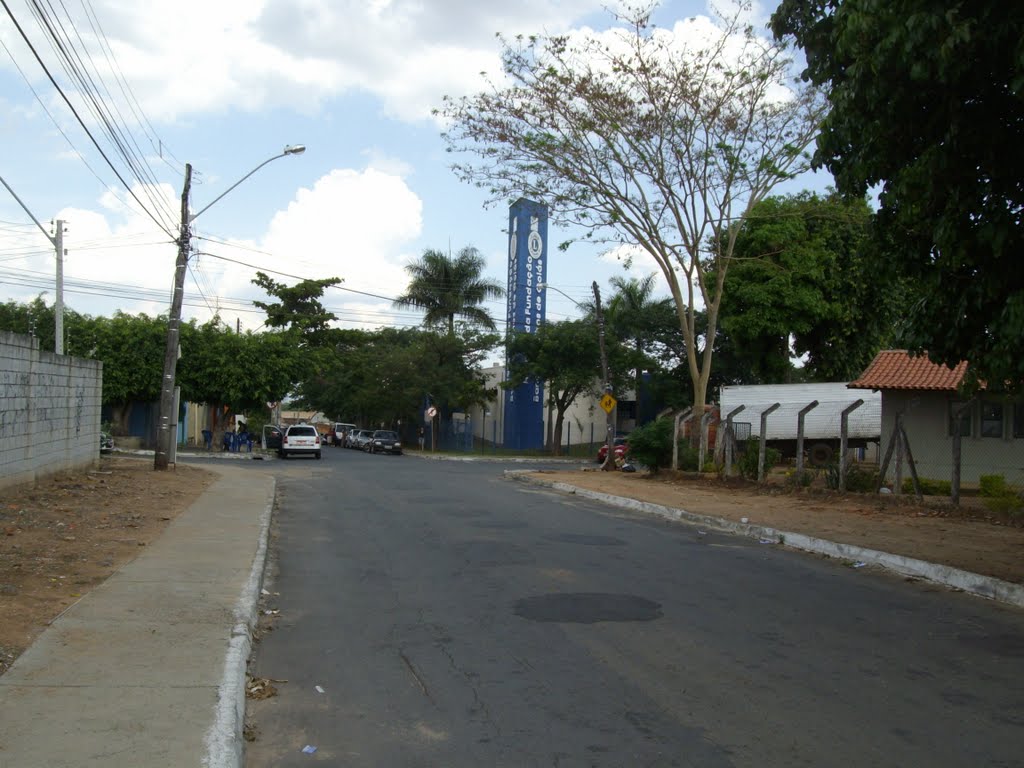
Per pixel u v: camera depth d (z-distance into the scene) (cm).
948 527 1480
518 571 1095
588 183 2506
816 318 3659
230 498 1872
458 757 501
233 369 4162
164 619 759
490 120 2441
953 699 606
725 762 493
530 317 5350
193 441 5369
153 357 4153
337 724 555
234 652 664
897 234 998
